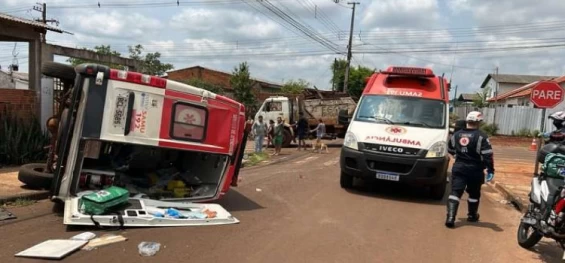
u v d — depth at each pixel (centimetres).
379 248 622
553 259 615
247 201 883
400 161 925
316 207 852
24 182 831
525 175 1471
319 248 608
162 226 666
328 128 2577
